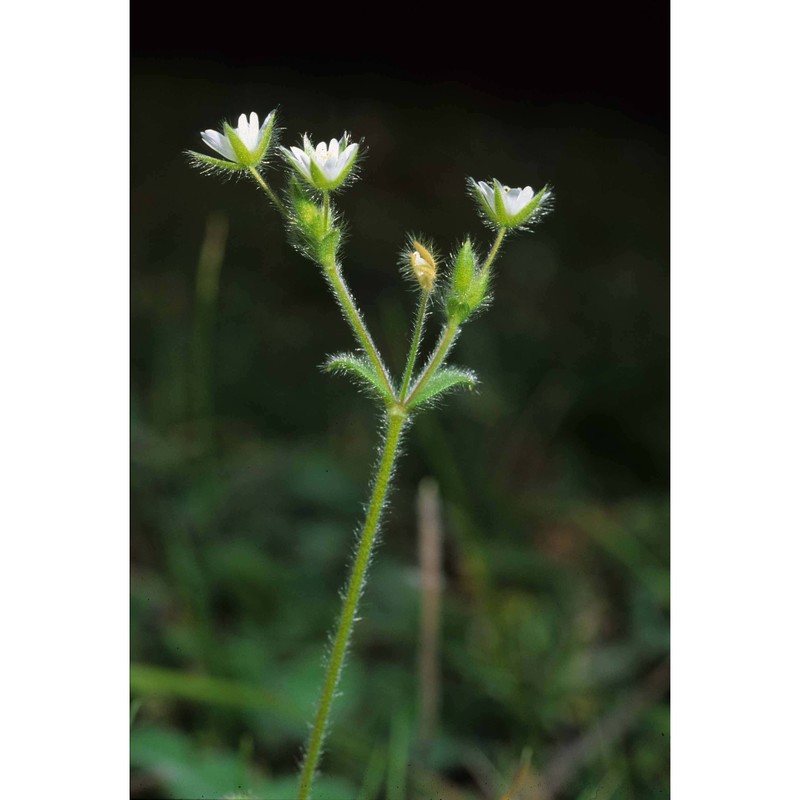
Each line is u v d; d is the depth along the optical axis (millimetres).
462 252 175
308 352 322
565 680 217
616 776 201
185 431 262
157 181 400
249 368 305
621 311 358
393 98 493
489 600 226
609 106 503
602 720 212
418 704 214
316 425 292
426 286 173
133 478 245
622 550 244
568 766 206
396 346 321
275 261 365
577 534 257
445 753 207
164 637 219
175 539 234
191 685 200
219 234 263
